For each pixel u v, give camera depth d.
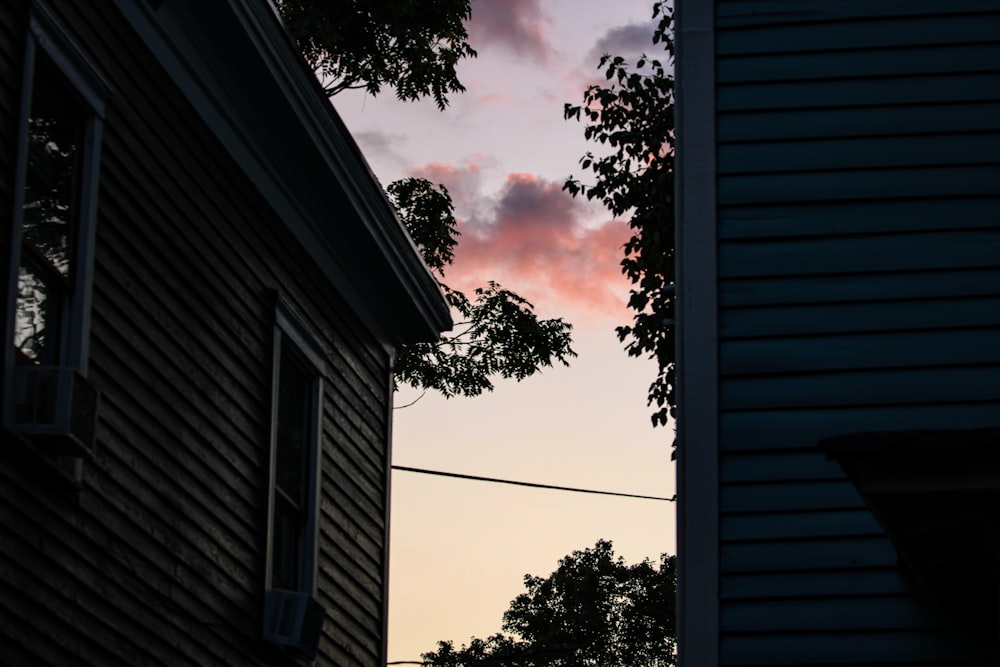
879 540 7.40
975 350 7.70
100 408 8.24
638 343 17.36
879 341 7.78
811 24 8.48
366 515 13.17
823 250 7.99
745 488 7.59
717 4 8.58
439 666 36.56
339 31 23.02
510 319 23.53
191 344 9.65
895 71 8.34
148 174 9.23
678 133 8.43
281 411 11.39
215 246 10.21
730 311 7.93
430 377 23.81
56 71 8.09
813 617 7.30
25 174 7.57
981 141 8.16
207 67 10.20
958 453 6.10
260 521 10.55
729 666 7.27
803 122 8.28
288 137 11.30
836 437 6.20
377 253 13.07
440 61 23.34
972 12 8.44
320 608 10.94
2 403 7.19
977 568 6.74
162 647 8.82
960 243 7.94
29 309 7.69
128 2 9.05
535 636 39.06
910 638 7.21
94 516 8.11
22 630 7.27
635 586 40.06
